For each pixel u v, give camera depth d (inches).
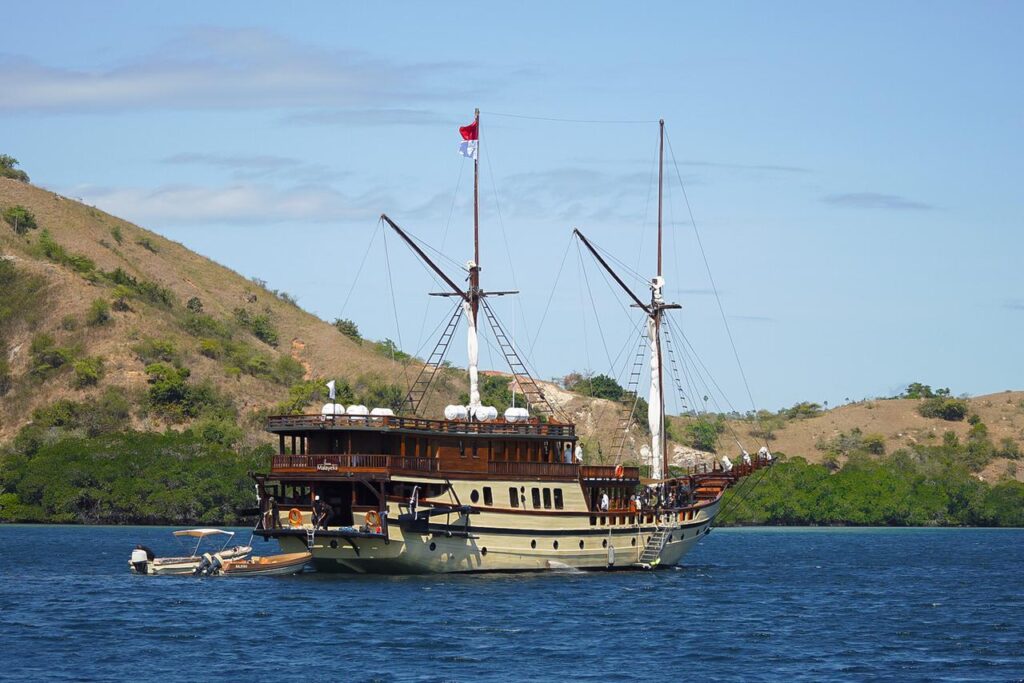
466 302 5940.0
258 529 5024.6
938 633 4148.6
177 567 5467.5
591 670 3405.5
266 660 3472.0
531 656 3575.3
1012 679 3363.7
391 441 4997.5
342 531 4852.4
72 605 4416.8
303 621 4067.4
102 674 3294.8
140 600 4527.6
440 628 3973.9
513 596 4690.0
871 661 3609.7
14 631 3887.8
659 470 6579.7
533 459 5393.7
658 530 5920.3
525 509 5260.8
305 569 5388.8
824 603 4958.2
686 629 4119.1
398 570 5027.1
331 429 4928.6
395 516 4877.0
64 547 7293.3
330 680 3243.1
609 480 5634.8
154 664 3412.9
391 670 3358.8
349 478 4835.1
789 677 3366.1
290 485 5231.3
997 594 5428.2
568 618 4249.5
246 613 4224.9
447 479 5027.1
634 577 5644.7
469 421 5226.4
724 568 6594.5
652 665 3491.6
